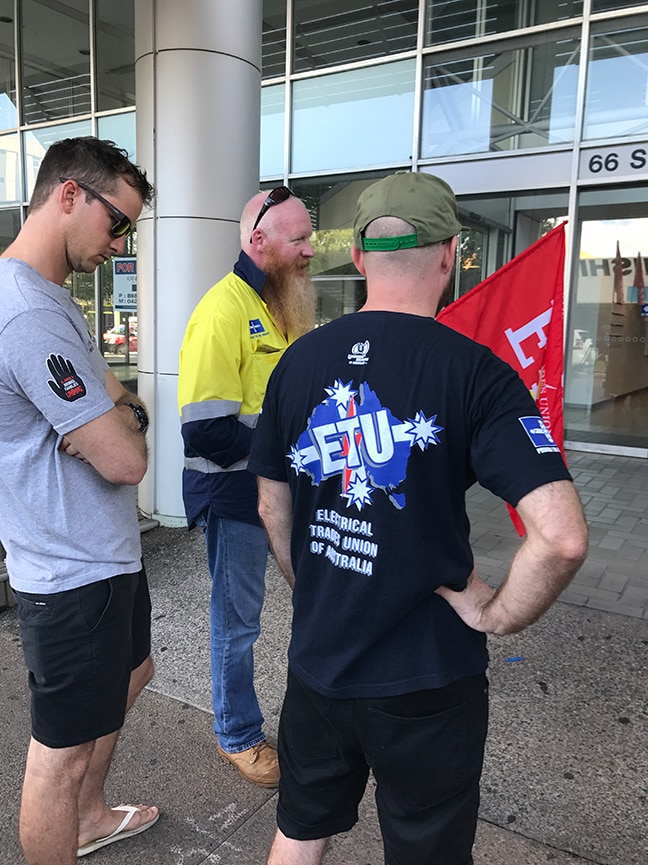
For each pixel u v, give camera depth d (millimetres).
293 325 2215
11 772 2312
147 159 4699
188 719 2650
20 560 1552
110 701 1615
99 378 1701
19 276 1448
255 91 4777
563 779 2279
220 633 2225
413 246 1232
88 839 1961
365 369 1215
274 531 1441
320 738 1334
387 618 1187
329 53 7996
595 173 7039
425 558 1169
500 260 7766
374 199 1262
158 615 3543
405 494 1168
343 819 1403
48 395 1421
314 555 1293
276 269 2158
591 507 5551
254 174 4891
